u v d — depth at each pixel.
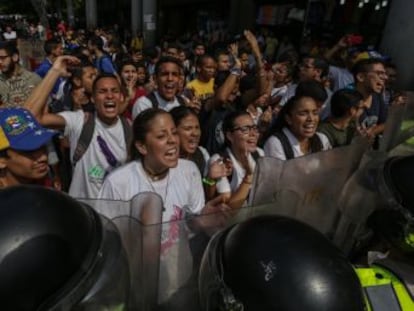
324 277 0.87
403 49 5.98
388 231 1.29
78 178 2.40
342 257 0.95
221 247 1.00
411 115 2.35
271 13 11.95
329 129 2.61
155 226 1.05
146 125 1.68
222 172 2.02
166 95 3.14
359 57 5.09
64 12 31.86
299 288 0.85
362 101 2.75
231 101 3.40
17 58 3.76
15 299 0.72
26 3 32.03
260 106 3.48
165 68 3.08
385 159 1.49
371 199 1.42
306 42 9.51
